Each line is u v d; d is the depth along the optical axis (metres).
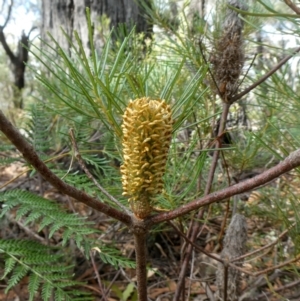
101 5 1.13
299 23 0.35
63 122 0.79
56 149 0.77
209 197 0.28
